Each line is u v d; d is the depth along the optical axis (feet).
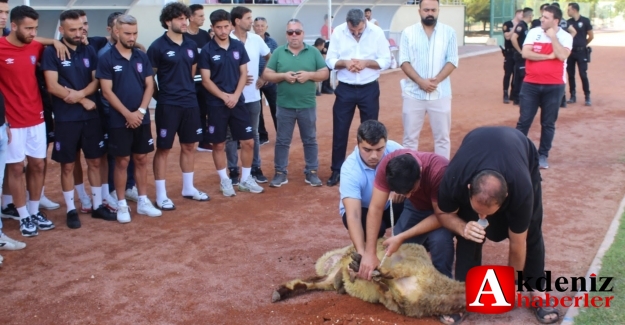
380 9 66.49
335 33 26.27
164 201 23.66
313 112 26.13
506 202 12.98
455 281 14.89
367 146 15.16
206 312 15.66
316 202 24.48
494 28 106.22
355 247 15.16
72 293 16.79
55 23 37.68
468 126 38.70
